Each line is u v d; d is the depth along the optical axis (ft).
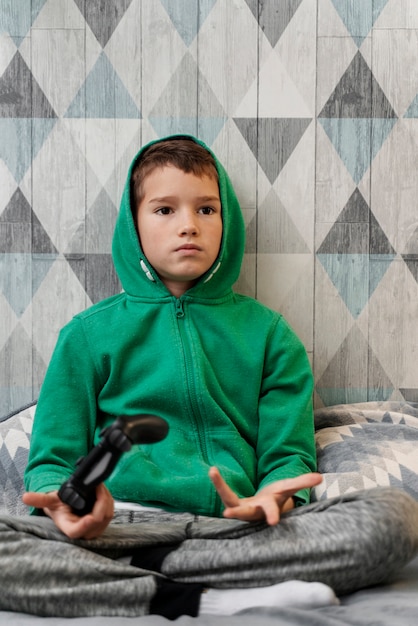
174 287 4.33
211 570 3.10
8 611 2.94
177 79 4.78
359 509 3.00
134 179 4.29
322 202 4.83
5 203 4.82
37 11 4.75
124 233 4.33
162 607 2.97
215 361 4.22
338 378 4.89
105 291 4.86
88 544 3.16
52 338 4.87
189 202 4.11
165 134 4.80
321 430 4.52
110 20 4.75
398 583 3.18
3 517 3.10
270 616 2.82
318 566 2.98
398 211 4.83
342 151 4.81
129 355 4.20
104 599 2.91
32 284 4.85
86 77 4.77
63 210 4.82
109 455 3.05
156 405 4.11
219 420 4.10
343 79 4.79
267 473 4.03
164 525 3.54
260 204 4.83
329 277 4.85
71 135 4.80
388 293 4.86
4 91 4.78
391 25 4.77
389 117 4.81
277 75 4.78
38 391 4.88
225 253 4.40
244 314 4.41
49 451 3.90
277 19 4.76
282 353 4.32
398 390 4.90
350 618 2.73
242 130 4.80
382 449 4.12
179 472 3.87
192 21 4.75
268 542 3.05
